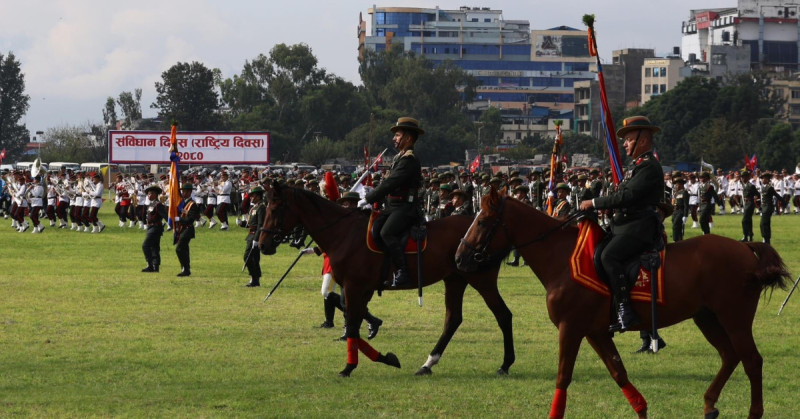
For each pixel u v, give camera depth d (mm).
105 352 14258
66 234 40375
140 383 12227
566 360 10430
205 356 14031
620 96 188125
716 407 11109
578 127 192125
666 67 182375
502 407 11055
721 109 128875
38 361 13555
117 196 45344
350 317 13086
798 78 186625
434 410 10898
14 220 42500
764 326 16828
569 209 23156
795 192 57406
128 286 22531
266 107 134500
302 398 11453
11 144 147250
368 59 166750
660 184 10359
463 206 21875
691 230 42781
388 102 155125
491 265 12727
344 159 133250
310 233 13570
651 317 10328
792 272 24906
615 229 10570
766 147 119625
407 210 13180
